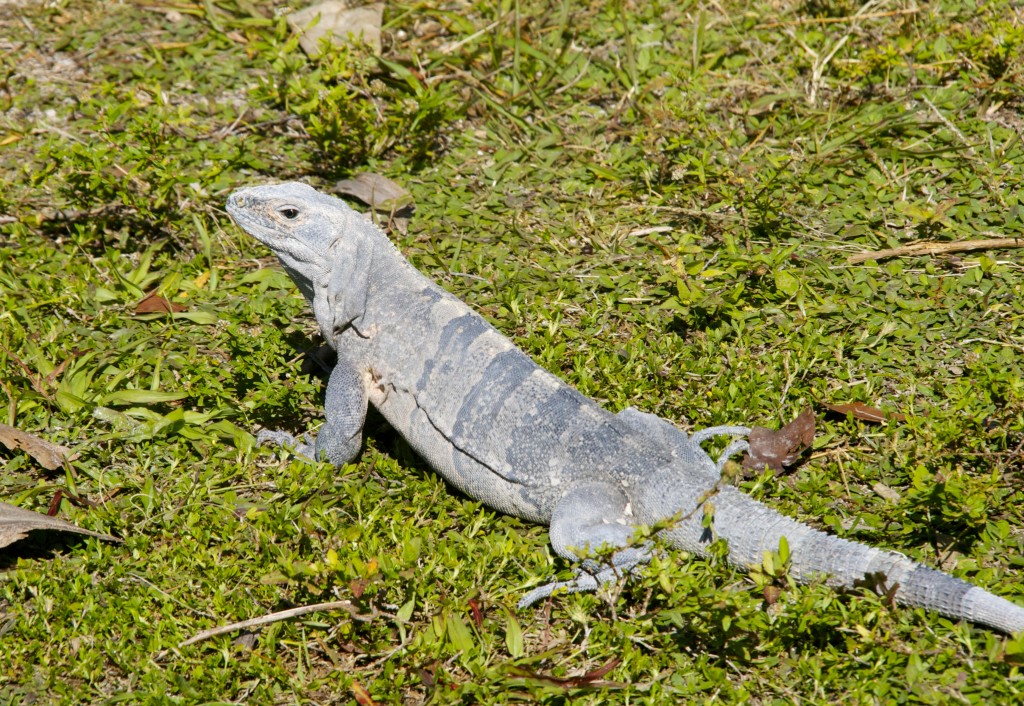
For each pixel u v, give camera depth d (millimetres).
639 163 9922
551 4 12188
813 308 8086
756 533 5875
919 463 6758
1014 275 8367
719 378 7500
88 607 6020
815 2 11891
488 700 5480
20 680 5723
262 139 10492
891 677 5484
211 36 11906
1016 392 6816
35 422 7379
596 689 5496
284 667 5812
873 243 8875
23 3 12555
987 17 11086
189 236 9352
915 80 10656
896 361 7637
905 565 5727
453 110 10422
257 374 7613
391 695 5531
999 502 6402
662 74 11055
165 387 7695
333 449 6941
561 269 8844
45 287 8531
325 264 6973
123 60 11617
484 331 6777
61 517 6711
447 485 6965
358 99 10781
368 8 11727
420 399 6820
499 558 6250
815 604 5645
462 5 12406
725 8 12039
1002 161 9508
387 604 6027
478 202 9695
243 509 6730
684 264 8617
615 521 6113
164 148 9305
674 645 5734
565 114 10781
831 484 6789
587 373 7480
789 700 5438
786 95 10453
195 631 5906
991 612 5516
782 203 9266
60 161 9234
